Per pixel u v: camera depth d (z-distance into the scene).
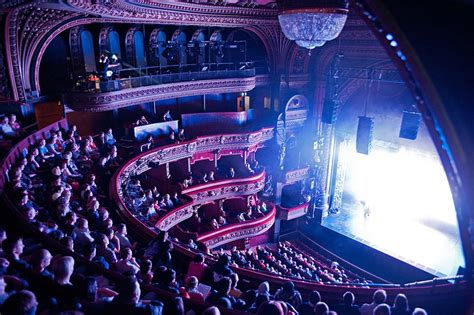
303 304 6.84
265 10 23.28
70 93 18.30
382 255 23.59
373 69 24.05
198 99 27.97
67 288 4.55
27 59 16.25
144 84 21.19
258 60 28.56
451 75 2.08
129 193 15.89
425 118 2.20
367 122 22.05
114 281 5.70
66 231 7.63
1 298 4.21
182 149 23.16
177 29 24.09
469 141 2.07
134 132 21.80
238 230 23.31
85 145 15.19
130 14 17.77
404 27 2.09
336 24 9.02
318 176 28.89
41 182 10.47
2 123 12.64
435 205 25.12
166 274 6.34
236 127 27.81
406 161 25.50
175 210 18.66
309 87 28.97
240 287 8.54
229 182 24.48
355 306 6.85
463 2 2.14
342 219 28.11
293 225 29.98
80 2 14.06
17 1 12.12
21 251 5.31
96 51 20.97
